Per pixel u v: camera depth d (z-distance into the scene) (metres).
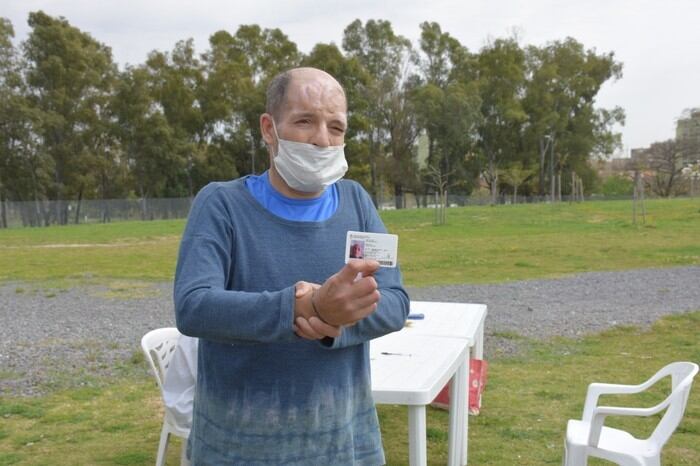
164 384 3.55
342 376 1.78
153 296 12.66
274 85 1.81
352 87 58.88
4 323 9.88
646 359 7.09
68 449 4.69
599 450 3.18
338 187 1.95
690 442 4.73
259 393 1.71
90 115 54.62
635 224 27.69
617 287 12.22
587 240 22.08
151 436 4.96
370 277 1.47
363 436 1.87
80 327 9.41
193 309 1.57
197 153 58.53
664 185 75.75
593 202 54.59
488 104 67.94
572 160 73.69
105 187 60.62
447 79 69.69
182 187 59.88
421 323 4.68
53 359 7.38
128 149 57.47
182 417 3.44
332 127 1.78
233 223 1.74
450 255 18.75
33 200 54.00
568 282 13.07
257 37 66.69
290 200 1.82
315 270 1.76
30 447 4.73
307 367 1.72
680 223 27.77
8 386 6.31
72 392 6.11
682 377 3.33
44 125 52.19
